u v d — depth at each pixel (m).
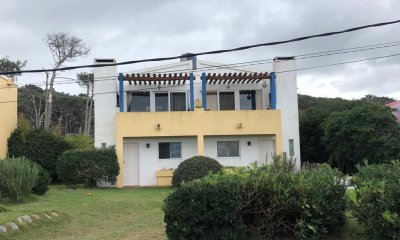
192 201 8.34
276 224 9.15
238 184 8.80
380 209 8.09
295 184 9.03
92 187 24.66
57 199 17.81
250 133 26.34
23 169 17.23
